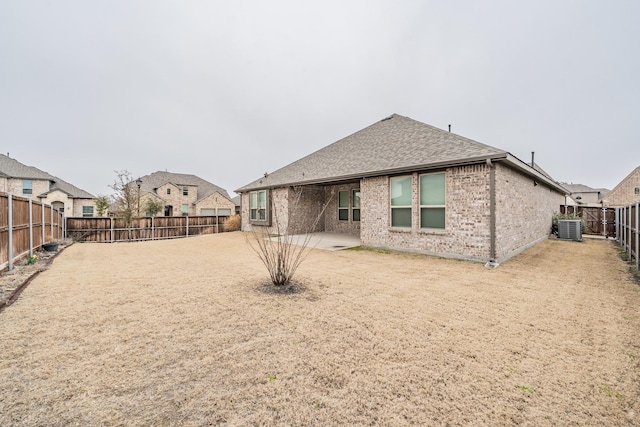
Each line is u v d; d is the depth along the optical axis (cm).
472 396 226
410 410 210
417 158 899
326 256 870
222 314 395
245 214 1842
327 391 231
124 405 213
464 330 347
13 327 350
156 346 304
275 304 436
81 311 405
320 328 350
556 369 265
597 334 338
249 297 471
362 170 1041
